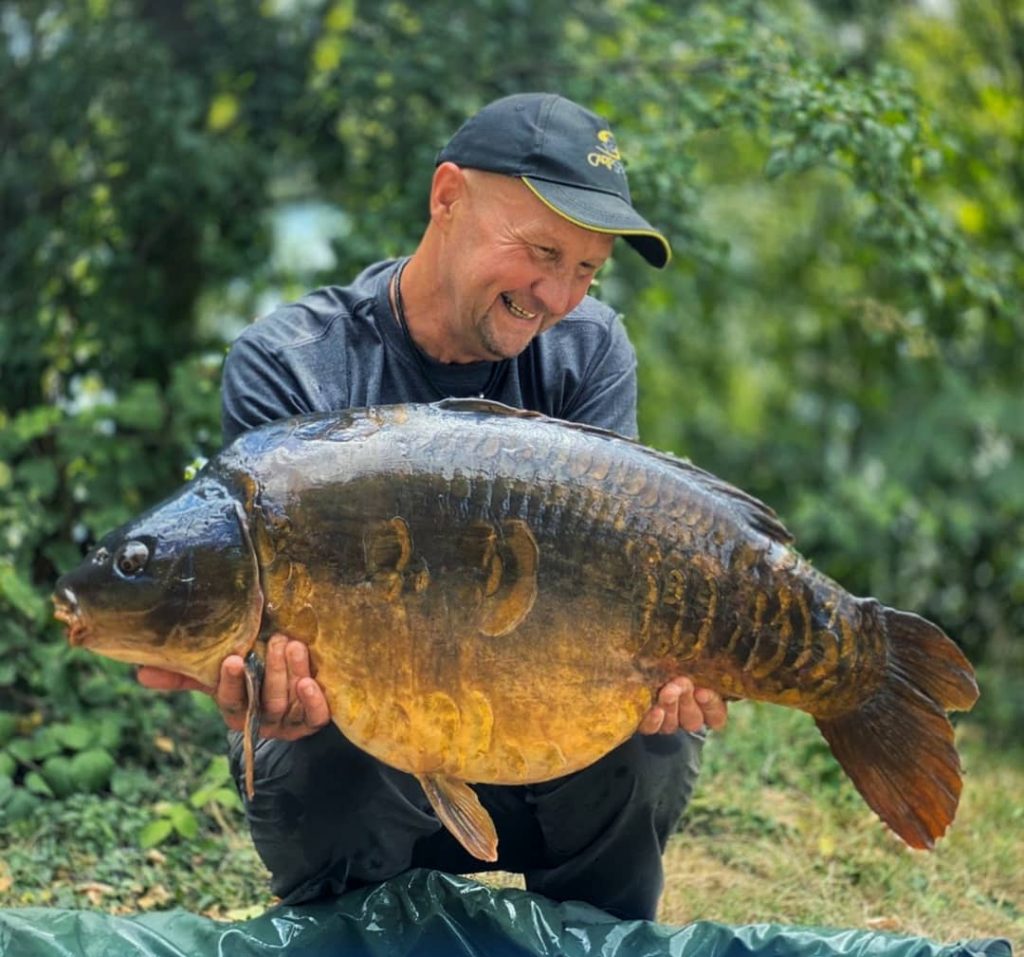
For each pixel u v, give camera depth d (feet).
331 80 20.02
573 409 10.28
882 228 16.90
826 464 27.17
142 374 19.85
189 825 12.55
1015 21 24.84
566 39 20.12
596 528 8.40
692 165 17.28
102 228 19.88
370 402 9.79
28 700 14.51
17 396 19.24
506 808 10.10
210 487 8.37
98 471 16.65
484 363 10.00
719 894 12.27
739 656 8.59
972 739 17.94
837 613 8.68
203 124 20.79
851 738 8.96
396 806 9.66
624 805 9.77
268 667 8.25
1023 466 23.93
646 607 8.45
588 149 9.29
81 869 12.33
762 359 28.45
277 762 9.52
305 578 8.21
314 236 22.45
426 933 9.56
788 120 16.43
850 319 26.04
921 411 25.67
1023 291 21.33
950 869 13.01
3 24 20.53
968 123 23.61
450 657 8.30
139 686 14.43
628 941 9.75
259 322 10.00
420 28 19.66
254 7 20.90
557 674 8.38
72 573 8.32
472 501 8.31
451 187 9.49
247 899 12.04
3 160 20.27
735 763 14.70
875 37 23.82
